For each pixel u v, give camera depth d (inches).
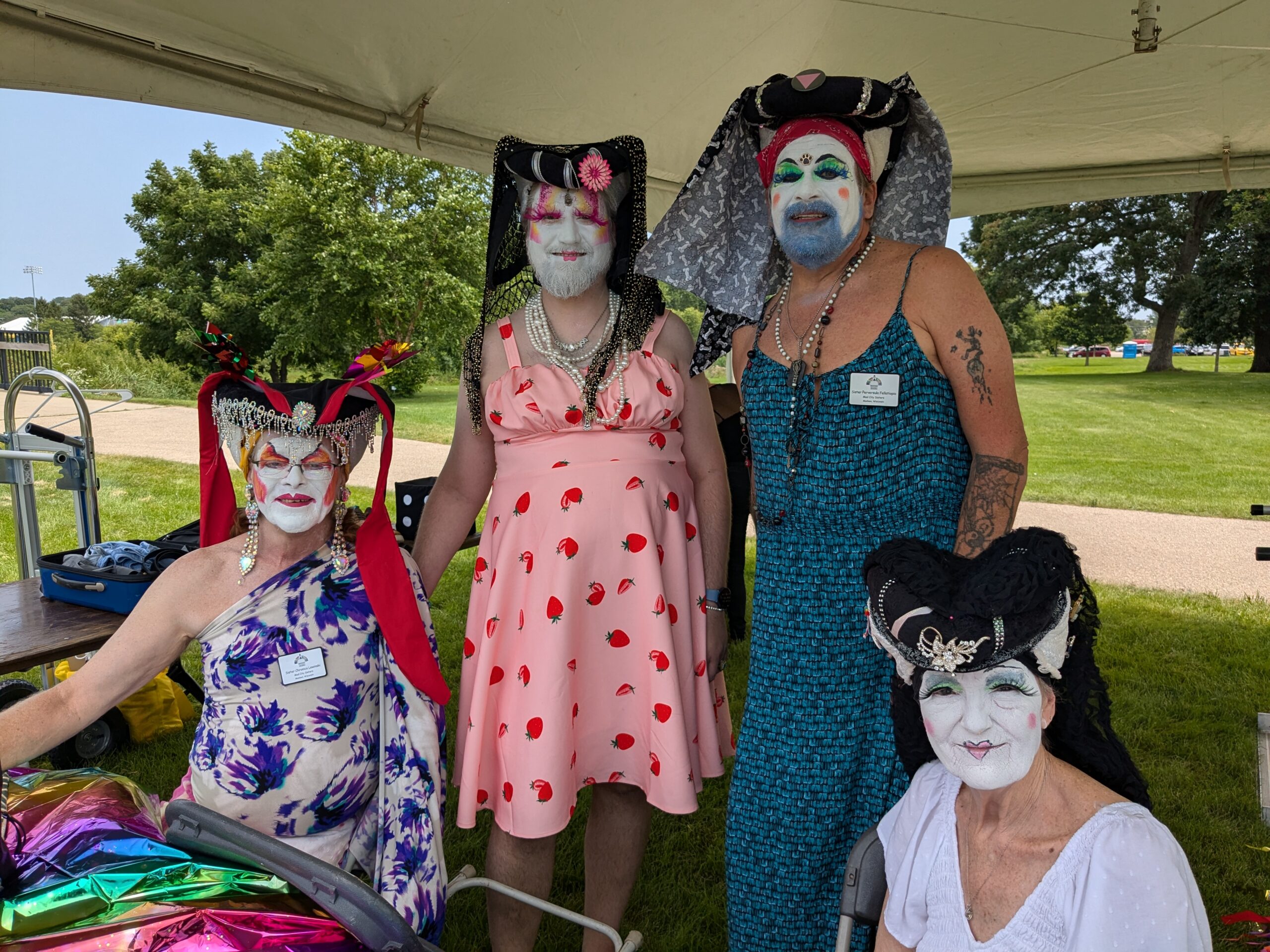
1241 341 1248.2
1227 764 159.2
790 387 78.7
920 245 81.2
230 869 63.0
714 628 99.0
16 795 72.7
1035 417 815.7
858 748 77.6
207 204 1508.4
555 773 86.7
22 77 130.2
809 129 77.6
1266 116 186.5
